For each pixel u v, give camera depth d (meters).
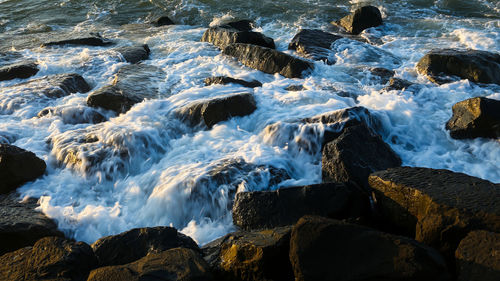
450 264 4.57
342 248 4.36
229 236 5.23
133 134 7.80
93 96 9.18
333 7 17.00
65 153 7.68
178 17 17.34
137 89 9.75
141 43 14.13
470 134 7.64
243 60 11.43
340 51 12.10
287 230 4.98
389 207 5.54
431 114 8.51
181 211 6.56
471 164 7.21
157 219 6.60
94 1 19.39
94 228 6.36
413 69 10.59
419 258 4.13
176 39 14.33
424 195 5.07
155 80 10.46
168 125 8.43
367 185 6.34
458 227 4.59
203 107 8.41
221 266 4.93
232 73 10.84
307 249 4.40
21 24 17.36
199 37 14.41
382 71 10.60
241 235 5.17
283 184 6.78
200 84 10.32
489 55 9.90
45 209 6.46
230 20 16.42
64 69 11.73
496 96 8.77
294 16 16.34
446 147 7.73
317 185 5.82
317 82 9.91
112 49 12.95
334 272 4.27
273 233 5.00
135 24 16.84
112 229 6.41
